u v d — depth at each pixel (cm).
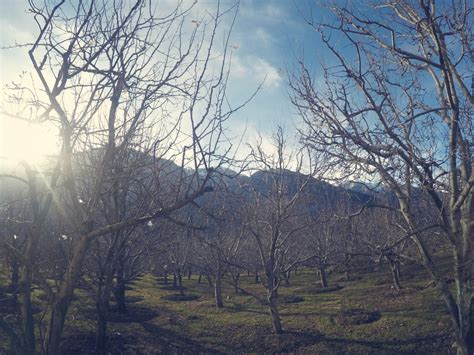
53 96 571
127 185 962
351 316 1906
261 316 2070
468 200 1044
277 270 1838
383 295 2278
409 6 1106
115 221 1143
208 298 2677
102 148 761
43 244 1018
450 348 1470
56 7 561
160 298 2633
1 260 1396
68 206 747
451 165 1011
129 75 634
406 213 1062
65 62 583
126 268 1898
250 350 1631
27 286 630
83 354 1450
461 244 1039
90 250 1348
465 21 1052
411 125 1034
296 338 1708
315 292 2700
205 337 1759
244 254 2627
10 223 838
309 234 2689
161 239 1457
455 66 1080
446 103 1105
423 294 2142
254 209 1845
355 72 1048
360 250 2178
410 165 960
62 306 561
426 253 1066
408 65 1084
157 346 1625
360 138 983
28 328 614
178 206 570
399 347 1530
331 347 1595
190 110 574
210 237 2298
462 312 1016
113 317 1919
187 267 2850
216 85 589
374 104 966
